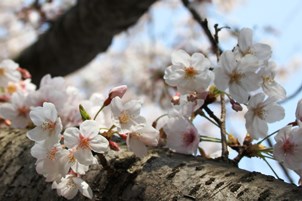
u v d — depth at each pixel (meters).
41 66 1.40
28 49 1.40
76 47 1.33
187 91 0.56
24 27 2.36
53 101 0.67
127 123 0.52
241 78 0.54
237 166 0.54
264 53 0.55
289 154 0.52
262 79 0.55
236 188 0.47
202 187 0.48
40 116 0.51
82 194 0.53
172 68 0.55
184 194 0.49
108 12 1.22
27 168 0.59
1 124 0.74
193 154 0.56
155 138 0.53
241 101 0.54
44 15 1.87
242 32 0.55
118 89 0.54
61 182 0.52
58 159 0.51
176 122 0.57
